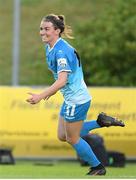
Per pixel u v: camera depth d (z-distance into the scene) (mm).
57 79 20438
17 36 40156
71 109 20406
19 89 34438
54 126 34375
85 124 21359
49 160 34531
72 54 20188
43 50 52250
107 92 34344
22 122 34438
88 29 48875
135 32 47438
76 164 32750
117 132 34094
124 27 47562
